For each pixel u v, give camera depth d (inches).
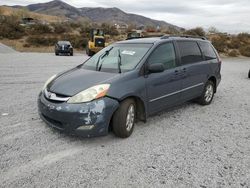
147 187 123.6
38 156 148.3
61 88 169.2
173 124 210.4
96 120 158.1
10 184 121.4
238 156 158.7
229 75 543.8
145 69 188.9
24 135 175.3
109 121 164.1
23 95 284.2
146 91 186.5
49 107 164.9
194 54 246.8
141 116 192.9
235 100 303.0
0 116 210.2
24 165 138.1
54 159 145.8
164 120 219.3
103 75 178.9
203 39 275.9
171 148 165.8
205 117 232.8
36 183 123.1
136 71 183.0
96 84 165.8
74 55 1083.9
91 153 154.8
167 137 183.2
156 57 201.0
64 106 159.0
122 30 2591.0
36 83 359.9
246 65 847.7
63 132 167.5
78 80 175.2
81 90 162.4
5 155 147.4
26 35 1825.8
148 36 242.4
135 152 158.1
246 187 127.0
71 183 124.2
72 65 606.2
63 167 138.0
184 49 234.2
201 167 143.9
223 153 161.9
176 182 128.6
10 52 1067.3
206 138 184.7
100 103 158.7
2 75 417.4
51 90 171.8
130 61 193.6
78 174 132.0
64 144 164.9
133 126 184.9
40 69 512.1
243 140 183.8
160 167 141.9
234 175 137.1
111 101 162.6
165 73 204.4
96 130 159.6
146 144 169.9
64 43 1073.5
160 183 127.2
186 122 216.7
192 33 1770.4
